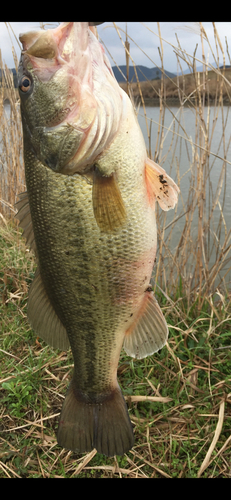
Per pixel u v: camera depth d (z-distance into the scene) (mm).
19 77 430
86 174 439
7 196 1319
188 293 833
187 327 771
